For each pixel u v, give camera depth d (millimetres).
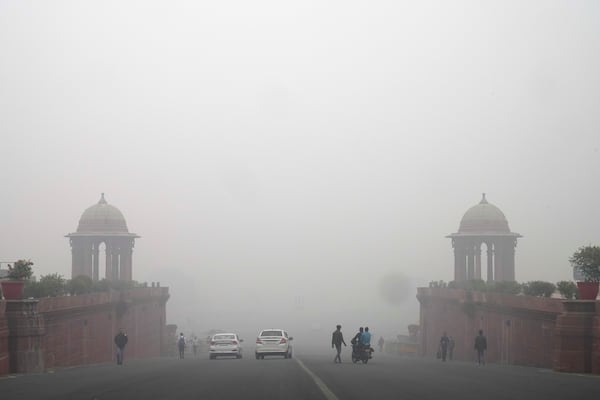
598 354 33625
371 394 22453
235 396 21969
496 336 52031
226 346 53906
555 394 22891
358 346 43656
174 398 21594
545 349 41875
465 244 76500
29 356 34062
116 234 75062
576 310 35062
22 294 35219
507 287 54438
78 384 26609
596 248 40531
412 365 41438
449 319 65125
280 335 50562
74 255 75688
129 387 25188
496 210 76750
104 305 53969
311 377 29062
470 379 29016
